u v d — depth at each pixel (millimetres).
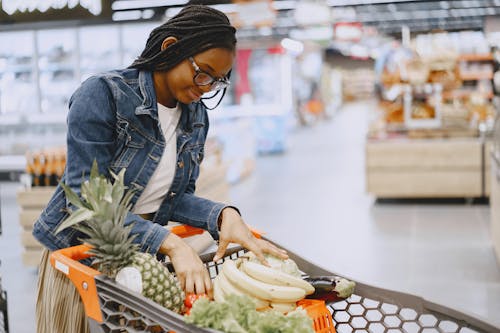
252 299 1407
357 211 8016
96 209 1463
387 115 8797
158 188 1871
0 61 11641
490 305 4316
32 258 5281
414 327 3590
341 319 3703
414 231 6762
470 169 8211
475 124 8422
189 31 1682
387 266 5402
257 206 8562
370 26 19859
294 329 1338
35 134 11305
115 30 11266
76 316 1773
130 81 1781
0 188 10648
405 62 8578
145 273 1506
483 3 14594
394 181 8445
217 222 1873
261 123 15406
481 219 7293
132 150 1799
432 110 8469
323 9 11430
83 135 1718
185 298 1608
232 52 1726
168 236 1656
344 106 41438
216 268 1829
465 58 11047
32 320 4121
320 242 6375
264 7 10930
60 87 11664
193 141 1960
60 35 11469
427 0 13672
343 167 12523
